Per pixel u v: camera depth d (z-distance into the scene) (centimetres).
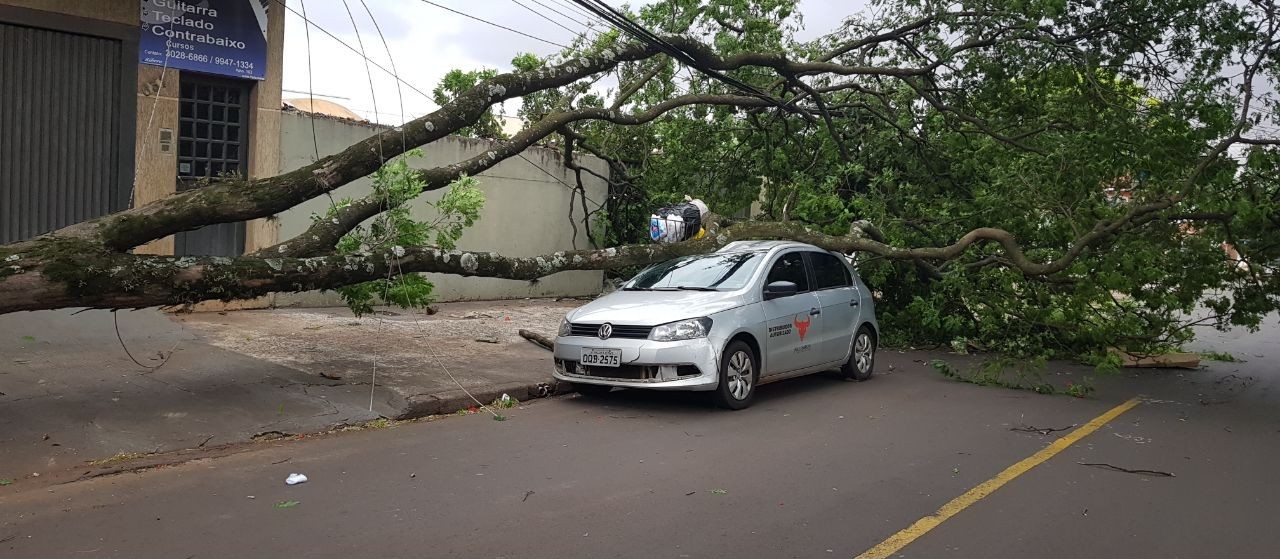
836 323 1039
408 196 855
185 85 1189
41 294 658
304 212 1329
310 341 1096
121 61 1094
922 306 1300
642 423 823
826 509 569
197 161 1205
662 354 850
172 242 1191
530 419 837
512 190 1661
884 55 1455
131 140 1105
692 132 1554
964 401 969
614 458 689
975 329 1312
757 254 990
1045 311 1171
